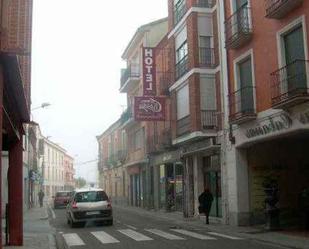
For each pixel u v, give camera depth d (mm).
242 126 21109
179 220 26109
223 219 23266
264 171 22219
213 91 24844
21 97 11570
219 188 24922
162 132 33781
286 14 17375
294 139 20469
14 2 8922
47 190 84875
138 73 42031
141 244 15531
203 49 25078
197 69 24766
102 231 20344
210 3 25344
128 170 49281
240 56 21266
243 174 21875
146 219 27984
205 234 18594
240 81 21719
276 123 18172
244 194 21797
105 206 23219
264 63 19094
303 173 22750
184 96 26875
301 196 20344
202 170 27312
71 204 23594
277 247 14453
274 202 19219
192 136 24672
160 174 36875
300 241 15336
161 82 31500
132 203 47594
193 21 25016
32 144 50594
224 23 22641
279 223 19594
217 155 24906
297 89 16047
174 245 15117
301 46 16844
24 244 15648
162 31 40344
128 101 46875
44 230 21359
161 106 31141
